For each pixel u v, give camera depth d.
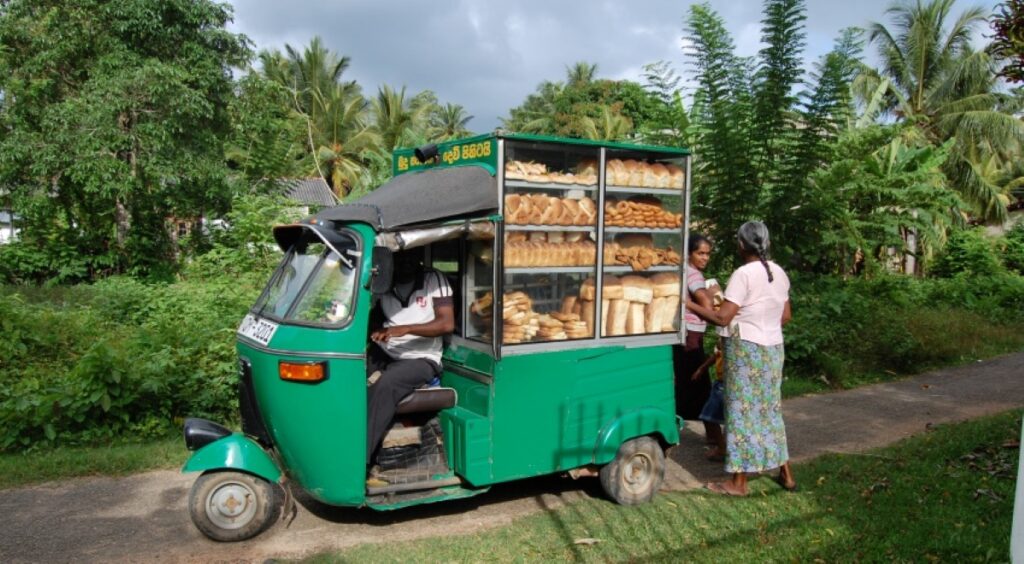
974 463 5.33
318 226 3.97
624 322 4.64
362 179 13.55
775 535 4.15
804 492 4.87
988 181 22.41
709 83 10.42
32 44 13.49
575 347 4.42
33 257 13.42
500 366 4.16
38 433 5.63
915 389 8.44
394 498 4.12
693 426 6.76
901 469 5.29
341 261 3.97
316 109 31.92
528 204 4.20
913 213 13.77
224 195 14.29
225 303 8.52
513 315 4.20
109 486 4.88
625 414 4.62
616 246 4.59
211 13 14.30
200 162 13.74
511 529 4.27
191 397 6.11
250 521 4.04
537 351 4.28
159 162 13.18
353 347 3.88
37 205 13.30
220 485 3.98
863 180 12.16
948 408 7.49
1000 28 4.91
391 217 3.91
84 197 13.92
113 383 5.76
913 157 13.63
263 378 3.99
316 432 3.89
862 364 9.22
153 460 5.27
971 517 4.32
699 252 5.33
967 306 13.80
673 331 4.86
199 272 11.52
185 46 13.99
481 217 4.08
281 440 3.99
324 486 3.97
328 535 4.18
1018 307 14.20
